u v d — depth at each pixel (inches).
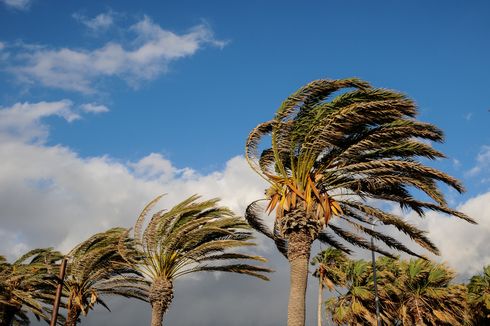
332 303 1267.2
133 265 938.7
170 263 919.7
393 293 1246.9
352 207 614.5
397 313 1224.2
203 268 938.1
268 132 583.5
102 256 1019.3
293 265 552.1
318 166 598.2
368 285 1239.5
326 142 553.6
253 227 727.7
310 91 558.9
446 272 1225.4
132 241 1019.3
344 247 729.6
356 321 1205.1
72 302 1047.0
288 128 570.3
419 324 1165.7
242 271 939.3
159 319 898.1
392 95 537.6
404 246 636.1
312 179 587.5
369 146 560.1
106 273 1050.7
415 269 1227.9
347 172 585.0
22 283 1049.5
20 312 1279.5
